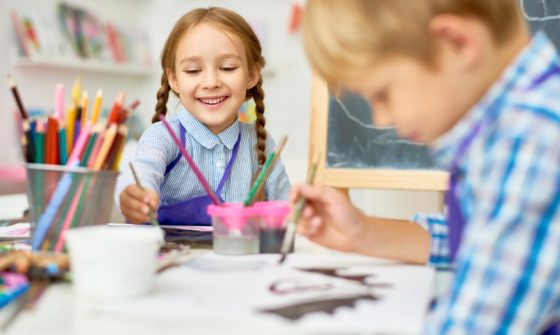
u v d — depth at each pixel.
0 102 2.65
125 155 1.87
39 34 2.76
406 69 0.54
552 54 0.54
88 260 0.56
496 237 0.46
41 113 2.78
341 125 1.72
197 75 1.28
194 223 1.15
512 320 0.45
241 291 0.59
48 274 0.62
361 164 1.70
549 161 0.47
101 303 0.54
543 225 0.46
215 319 0.50
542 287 0.46
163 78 1.38
